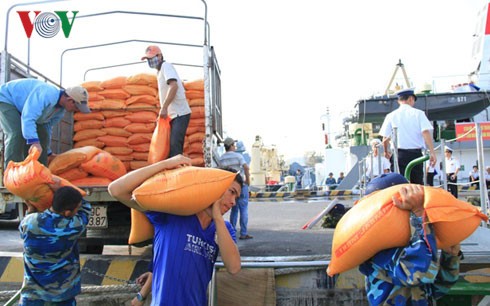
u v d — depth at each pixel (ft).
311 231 22.68
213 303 10.55
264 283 11.15
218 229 7.77
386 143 16.99
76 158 13.51
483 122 46.80
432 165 15.44
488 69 55.42
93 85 17.61
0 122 13.79
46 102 13.20
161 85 16.14
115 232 15.19
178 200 7.35
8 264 12.46
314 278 11.34
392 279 7.25
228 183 7.80
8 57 15.57
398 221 7.03
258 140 95.50
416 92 47.03
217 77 19.94
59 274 9.12
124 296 11.29
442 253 7.52
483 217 7.02
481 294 9.91
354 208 7.77
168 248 7.68
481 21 56.75
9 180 9.77
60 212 8.96
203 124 17.43
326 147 87.35
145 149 17.47
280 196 50.60
